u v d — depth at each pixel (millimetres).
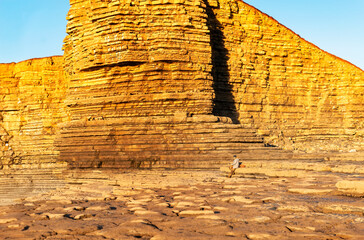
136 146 27969
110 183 19188
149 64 29609
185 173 21938
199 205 9352
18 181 36594
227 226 6707
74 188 18500
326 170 16453
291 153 24359
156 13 29562
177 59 29281
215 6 33438
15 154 40156
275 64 36438
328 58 38469
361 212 7512
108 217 8188
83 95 31781
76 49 32906
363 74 38250
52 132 40281
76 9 32812
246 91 34844
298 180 14023
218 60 33500
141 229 6652
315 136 37188
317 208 8203
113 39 29641
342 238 5695
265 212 7895
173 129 28000
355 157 19719
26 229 7074
